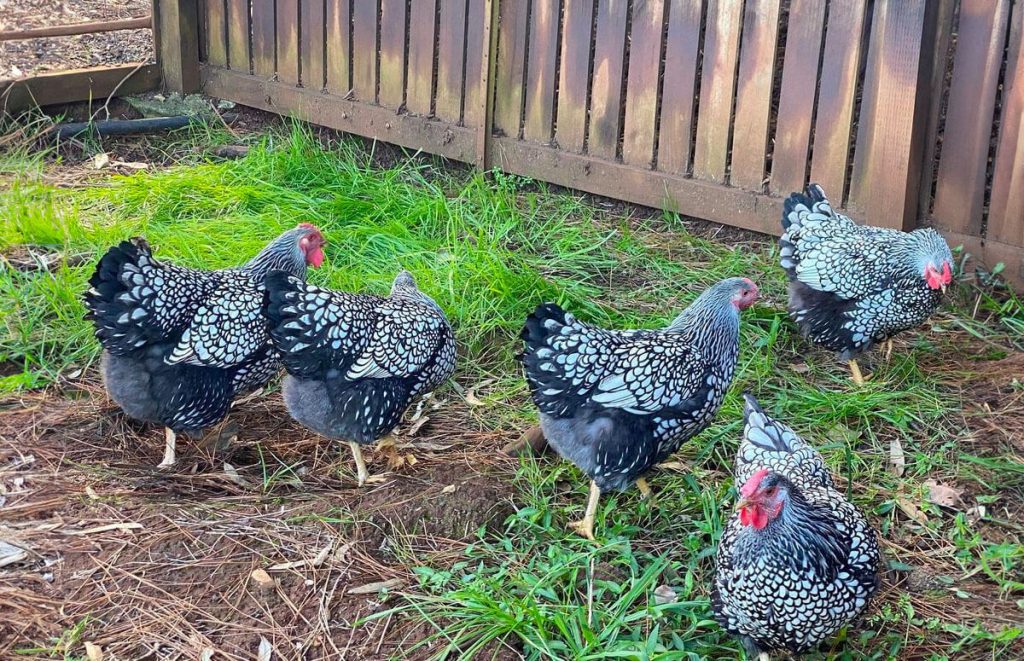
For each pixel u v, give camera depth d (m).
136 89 3.61
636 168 2.97
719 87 2.82
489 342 2.41
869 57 2.62
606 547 1.83
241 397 2.25
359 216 2.87
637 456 1.87
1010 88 2.50
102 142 3.35
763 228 2.82
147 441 2.09
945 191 2.64
